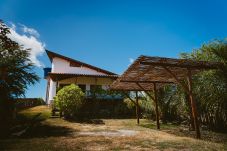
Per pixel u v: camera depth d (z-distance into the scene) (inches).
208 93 468.8
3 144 306.3
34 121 615.2
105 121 717.9
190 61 368.8
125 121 721.0
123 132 450.6
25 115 733.9
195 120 367.2
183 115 622.8
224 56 452.8
